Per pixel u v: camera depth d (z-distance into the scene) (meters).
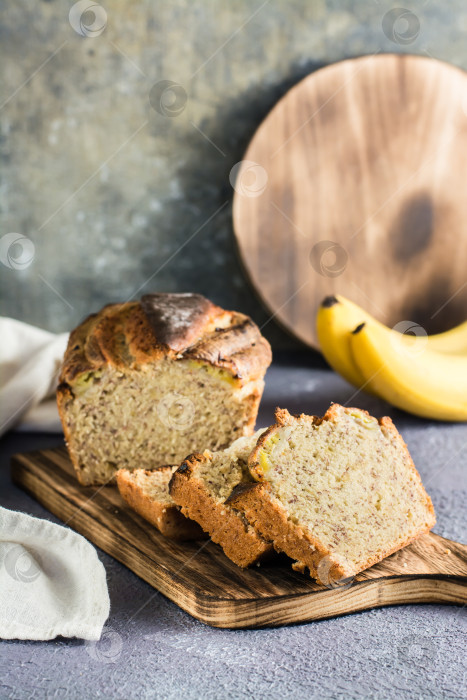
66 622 0.64
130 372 0.76
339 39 1.00
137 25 0.98
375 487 0.69
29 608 0.65
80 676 0.62
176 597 0.67
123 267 1.02
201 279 1.03
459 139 1.00
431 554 0.69
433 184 1.00
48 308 1.02
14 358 0.90
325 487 0.69
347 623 0.66
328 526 0.68
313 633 0.65
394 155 0.99
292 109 0.98
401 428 0.87
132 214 1.01
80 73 0.98
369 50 1.01
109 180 1.00
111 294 1.02
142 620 0.66
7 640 0.65
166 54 0.99
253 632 0.65
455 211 1.00
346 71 0.98
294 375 0.98
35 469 0.78
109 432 0.77
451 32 1.01
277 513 0.67
